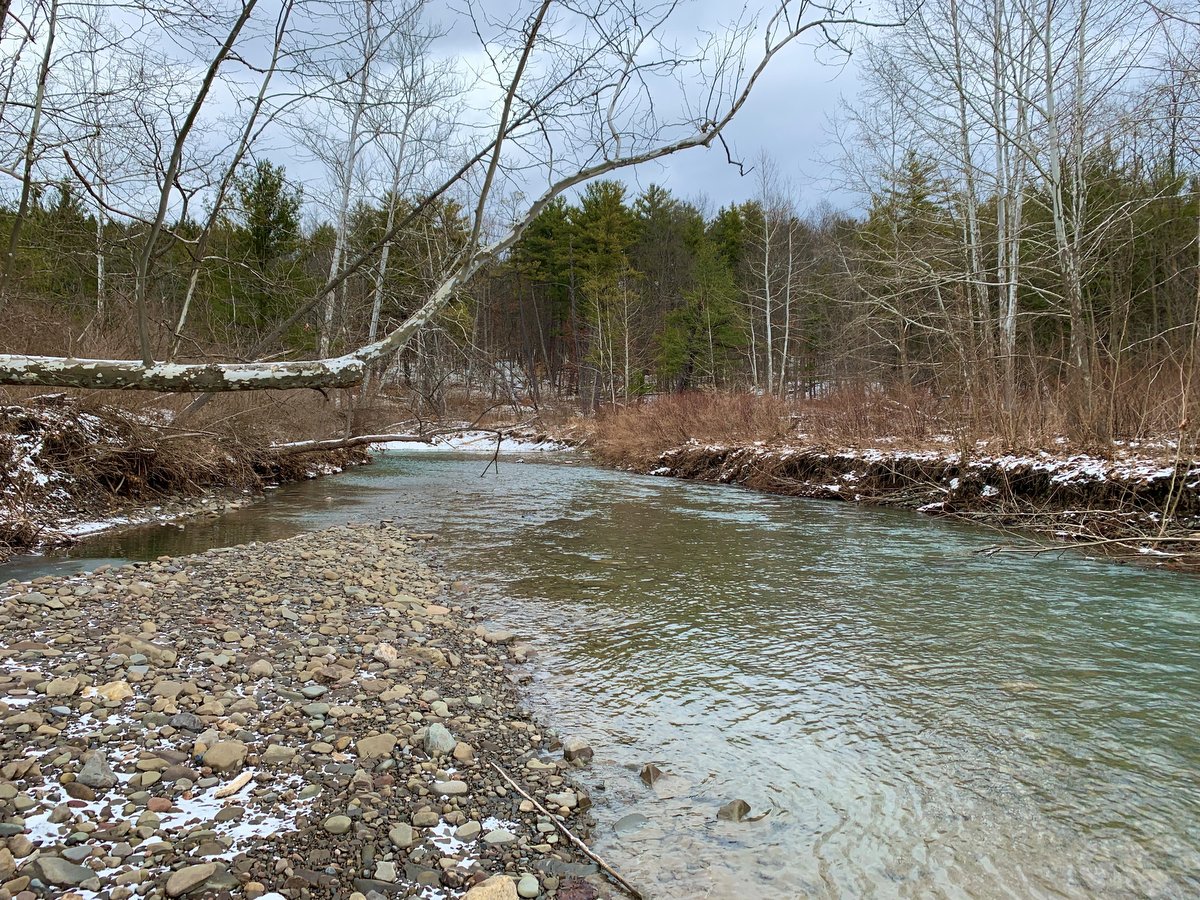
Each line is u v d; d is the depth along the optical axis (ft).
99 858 8.32
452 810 10.49
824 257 107.14
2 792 9.22
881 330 69.00
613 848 10.16
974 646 18.74
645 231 162.50
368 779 10.93
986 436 41.75
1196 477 28.73
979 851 10.21
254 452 48.55
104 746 10.89
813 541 32.50
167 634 16.53
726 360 124.57
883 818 11.06
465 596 23.68
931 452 43.47
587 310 129.70
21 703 11.92
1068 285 42.52
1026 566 27.50
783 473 52.39
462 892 8.71
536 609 22.22
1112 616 21.13
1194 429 30.30
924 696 15.64
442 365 29.50
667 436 69.26
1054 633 19.70
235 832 9.24
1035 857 10.08
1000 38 48.78
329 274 46.11
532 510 41.78
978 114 45.75
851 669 17.25
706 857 10.00
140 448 37.06
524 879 9.12
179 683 13.38
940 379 51.67
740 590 24.34
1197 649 18.35
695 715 14.79
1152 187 48.06
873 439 49.83
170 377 8.05
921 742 13.55
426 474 62.28
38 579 21.13
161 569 23.52
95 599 19.08
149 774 10.18
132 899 7.72
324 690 14.29
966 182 52.21
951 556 29.27
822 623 20.75
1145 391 36.37
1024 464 36.24
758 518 38.86
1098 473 32.12
